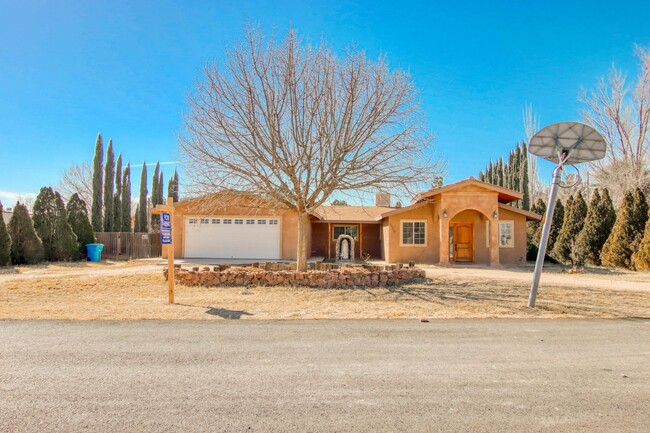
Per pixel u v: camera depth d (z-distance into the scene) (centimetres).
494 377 432
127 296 962
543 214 2270
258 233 2162
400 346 541
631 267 1650
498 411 350
